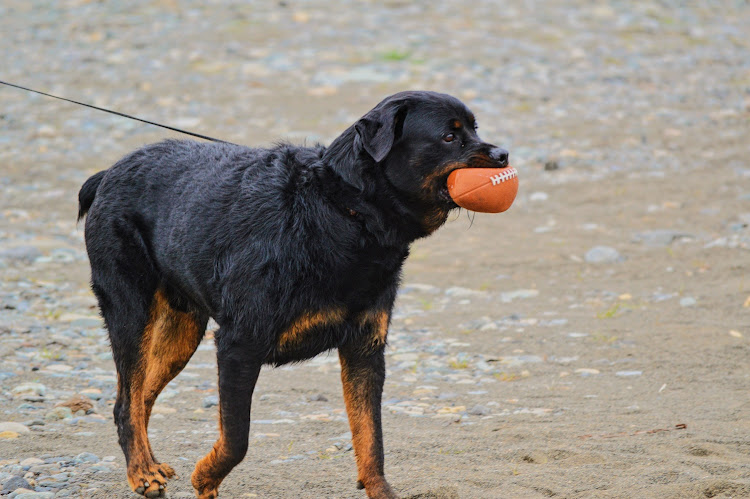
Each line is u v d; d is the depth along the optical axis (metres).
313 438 8.67
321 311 6.66
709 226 17.11
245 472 7.61
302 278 6.59
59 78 27.00
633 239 16.73
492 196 6.58
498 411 9.43
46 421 8.98
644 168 20.66
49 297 14.10
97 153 22.30
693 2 34.28
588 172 20.62
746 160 20.75
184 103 24.80
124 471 7.62
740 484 6.67
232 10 32.44
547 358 11.42
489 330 12.66
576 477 7.17
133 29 30.86
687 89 25.95
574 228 17.64
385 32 29.88
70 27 31.17
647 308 13.23
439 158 6.63
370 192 6.63
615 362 11.09
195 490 6.93
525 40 29.61
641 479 7.01
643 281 14.67
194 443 8.45
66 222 18.62
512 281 15.15
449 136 6.65
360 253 6.62
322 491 7.20
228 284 6.74
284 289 6.58
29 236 17.55
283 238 6.64
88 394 9.84
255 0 33.66
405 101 6.64
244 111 24.03
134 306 7.55
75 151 22.50
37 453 7.98
